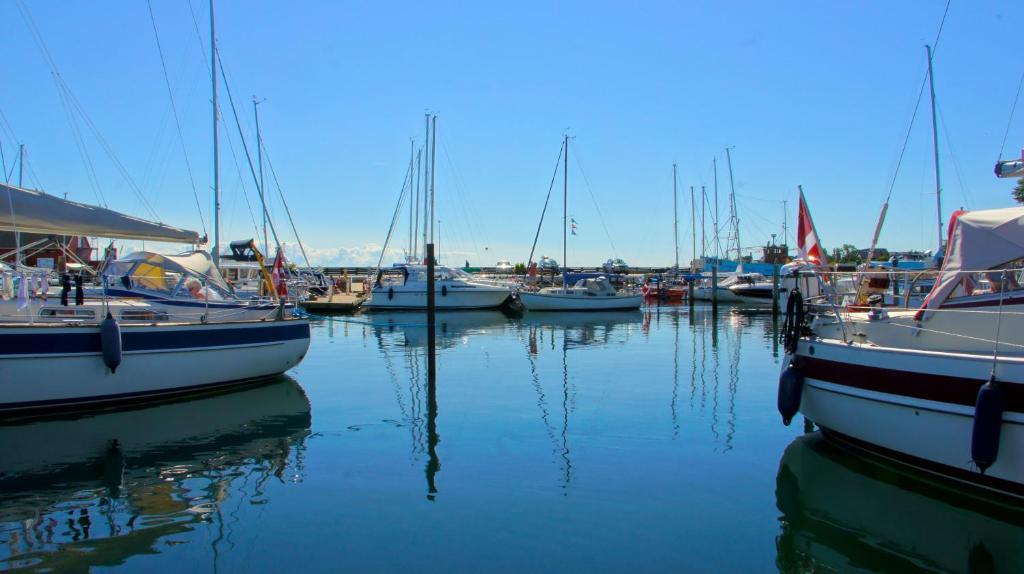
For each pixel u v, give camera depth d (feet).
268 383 50.01
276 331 49.37
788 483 27.89
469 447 33.17
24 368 37.22
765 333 91.71
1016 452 23.85
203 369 44.62
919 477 27.63
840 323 32.55
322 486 27.76
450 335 89.45
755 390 47.73
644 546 22.21
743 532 23.38
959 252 29.48
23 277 39.24
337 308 131.34
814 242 37.93
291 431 36.37
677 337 86.53
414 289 137.80
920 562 21.35
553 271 175.52
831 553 21.81
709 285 175.42
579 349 73.36
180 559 21.36
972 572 20.72
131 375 41.04
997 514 24.81
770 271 199.31
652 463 30.60
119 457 31.78
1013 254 27.81
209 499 26.40
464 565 20.88
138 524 24.02
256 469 29.99
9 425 37.01
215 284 55.98
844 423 30.48
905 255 142.31
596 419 38.86
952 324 30.19
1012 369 23.90
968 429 25.29
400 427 37.19
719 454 31.96
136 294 51.39
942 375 26.02
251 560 21.27
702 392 47.03
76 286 44.39
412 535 22.97
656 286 180.65
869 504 25.77
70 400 39.04
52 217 40.34
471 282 141.08
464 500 26.09
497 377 53.93
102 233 42.91
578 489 27.32
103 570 20.66
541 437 34.96
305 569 20.68
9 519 24.48
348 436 35.35
